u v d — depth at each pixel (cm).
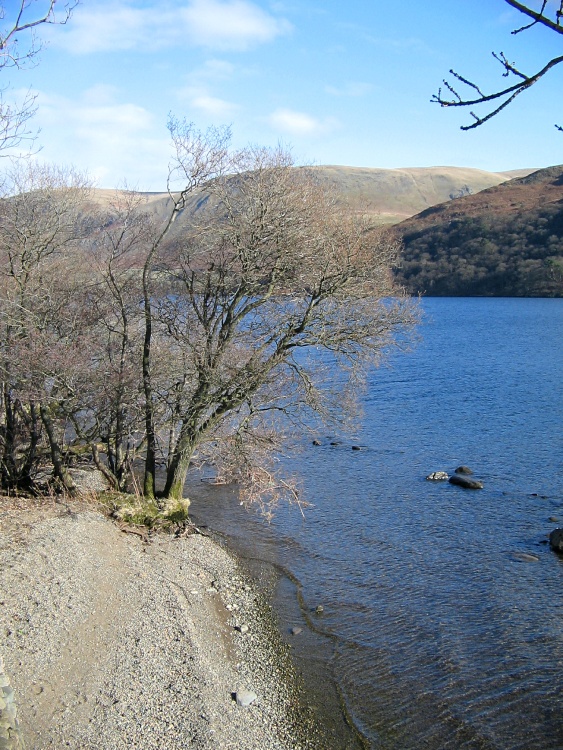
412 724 1188
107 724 1113
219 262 2017
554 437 3172
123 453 2341
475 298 12119
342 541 2047
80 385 1955
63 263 2159
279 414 2639
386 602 1650
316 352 3822
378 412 3812
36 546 1727
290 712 1225
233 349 2003
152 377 1962
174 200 1958
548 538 2011
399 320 2080
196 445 2178
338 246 1958
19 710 1109
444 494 2447
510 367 5309
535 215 12719
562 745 1118
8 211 2036
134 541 1978
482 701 1243
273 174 1939
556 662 1359
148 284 2038
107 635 1392
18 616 1385
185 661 1338
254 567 1875
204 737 1107
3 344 1859
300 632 1520
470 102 361
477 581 1741
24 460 2244
